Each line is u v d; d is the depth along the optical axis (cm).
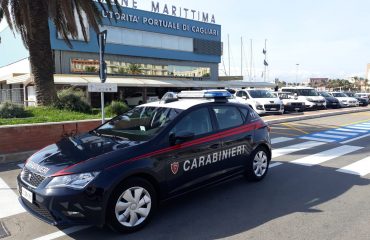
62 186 381
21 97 2636
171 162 460
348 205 505
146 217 430
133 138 472
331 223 440
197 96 584
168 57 4103
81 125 985
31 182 409
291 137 1196
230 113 588
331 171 703
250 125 612
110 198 397
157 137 457
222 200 530
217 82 4369
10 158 825
